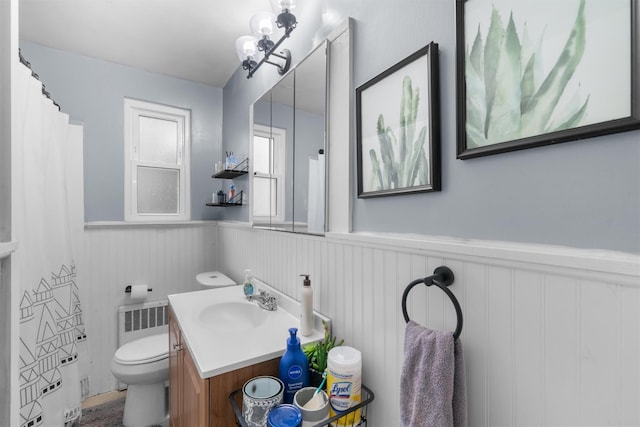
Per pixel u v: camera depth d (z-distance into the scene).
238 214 2.30
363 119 1.01
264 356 0.99
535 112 0.58
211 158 2.70
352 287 1.03
